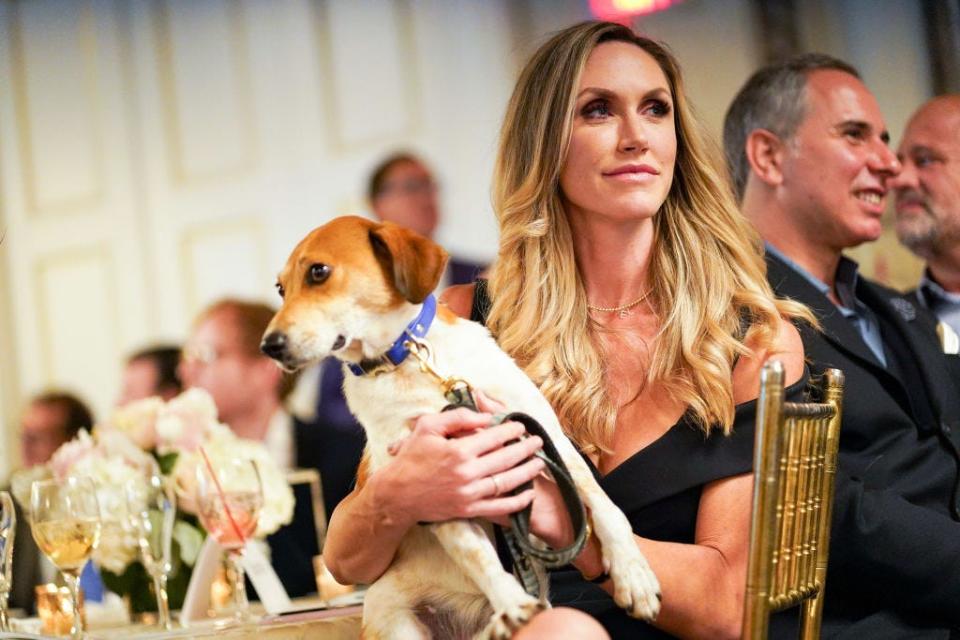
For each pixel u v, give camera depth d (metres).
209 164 6.54
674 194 2.57
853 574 2.62
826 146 3.38
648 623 2.26
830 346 2.87
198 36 6.55
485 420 2.02
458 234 5.94
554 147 2.48
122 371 6.73
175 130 6.62
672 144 2.47
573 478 2.07
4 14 6.93
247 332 6.07
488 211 5.92
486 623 2.14
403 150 6.03
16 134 6.96
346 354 2.09
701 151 2.57
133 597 2.99
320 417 5.59
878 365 2.89
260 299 6.40
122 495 2.83
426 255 2.02
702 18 5.58
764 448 1.97
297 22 6.29
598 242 2.52
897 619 2.62
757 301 2.46
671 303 2.46
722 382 2.32
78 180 6.87
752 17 5.51
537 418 2.14
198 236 6.58
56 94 6.90
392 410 2.09
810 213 3.42
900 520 2.60
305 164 6.30
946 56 5.27
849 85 3.43
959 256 4.18
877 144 3.42
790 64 3.52
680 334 2.41
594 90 2.45
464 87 5.96
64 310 6.91
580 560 2.04
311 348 1.97
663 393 2.40
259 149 6.41
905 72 5.34
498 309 2.55
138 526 2.72
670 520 2.32
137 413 3.11
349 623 2.32
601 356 2.48
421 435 1.98
